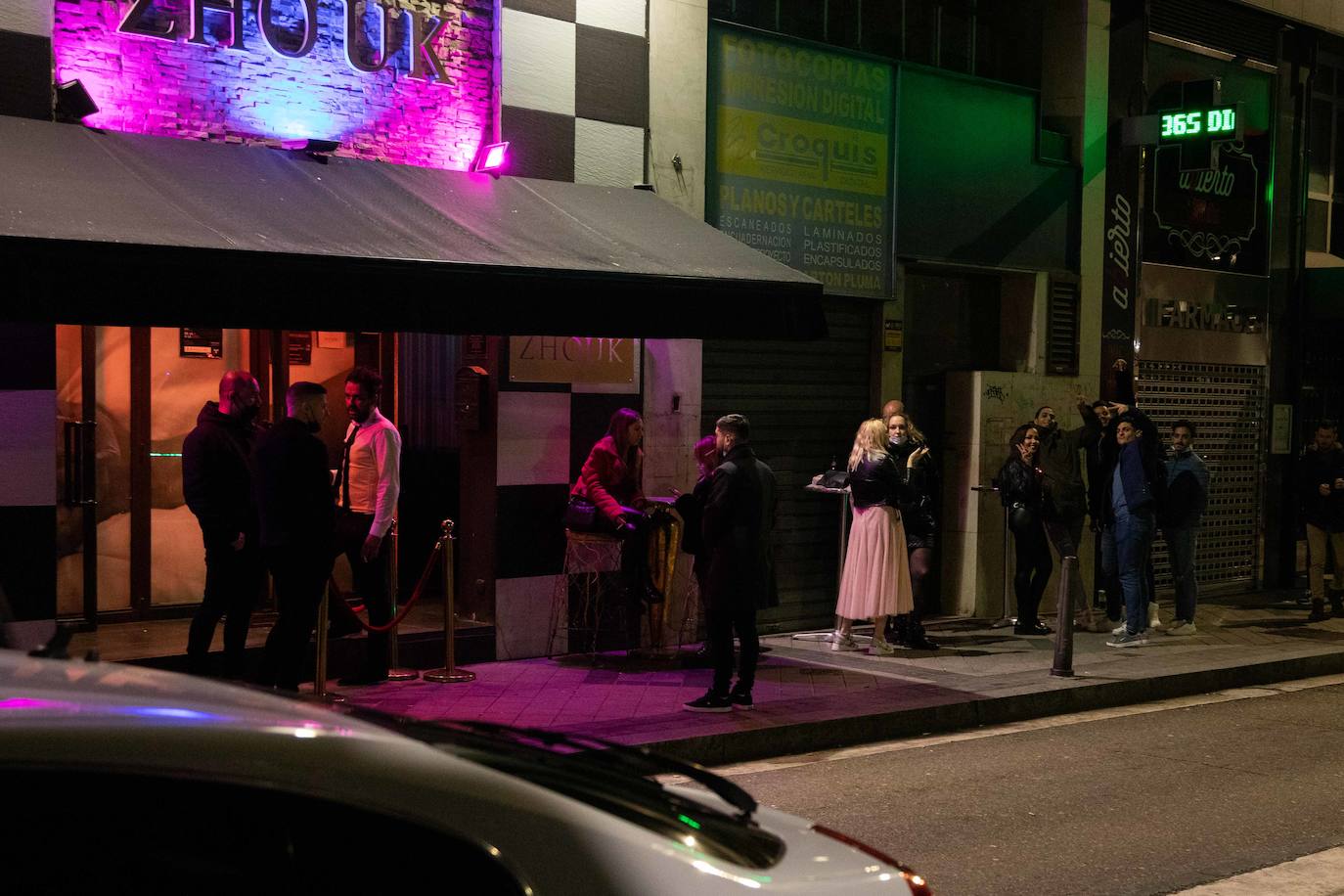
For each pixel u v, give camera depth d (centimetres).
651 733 766
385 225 816
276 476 744
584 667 973
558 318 827
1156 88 1454
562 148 1014
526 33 993
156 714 190
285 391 1016
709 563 845
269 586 991
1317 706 986
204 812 182
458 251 803
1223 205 1534
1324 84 1694
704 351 1102
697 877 208
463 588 1014
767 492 880
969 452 1279
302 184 846
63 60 823
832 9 1205
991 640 1170
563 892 197
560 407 1008
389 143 958
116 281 677
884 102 1209
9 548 778
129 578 954
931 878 568
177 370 969
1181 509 1247
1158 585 1491
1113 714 944
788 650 1084
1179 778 755
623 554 993
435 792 194
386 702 834
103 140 806
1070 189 1372
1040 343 1338
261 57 895
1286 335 1614
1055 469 1197
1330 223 1711
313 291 737
